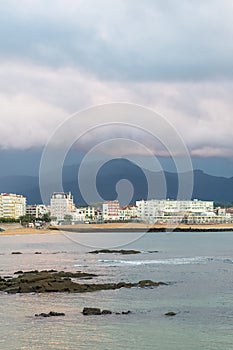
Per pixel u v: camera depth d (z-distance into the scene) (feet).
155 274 250.16
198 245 515.91
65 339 127.75
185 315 152.35
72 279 229.66
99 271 265.54
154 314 153.38
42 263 318.04
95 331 134.51
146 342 124.77
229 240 623.77
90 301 174.70
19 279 218.59
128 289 198.90
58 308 163.32
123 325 140.15
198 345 122.42
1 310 160.86
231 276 240.53
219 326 138.92
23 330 136.15
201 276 240.73
